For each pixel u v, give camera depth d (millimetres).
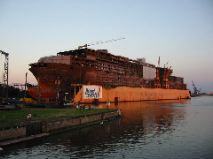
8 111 58406
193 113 84938
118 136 43938
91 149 35344
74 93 109688
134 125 56250
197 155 32750
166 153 33625
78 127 51344
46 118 47281
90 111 64562
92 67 122812
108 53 141750
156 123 59656
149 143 39031
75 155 32562
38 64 104062
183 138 42688
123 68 159500
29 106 76438
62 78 105000
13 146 35500
